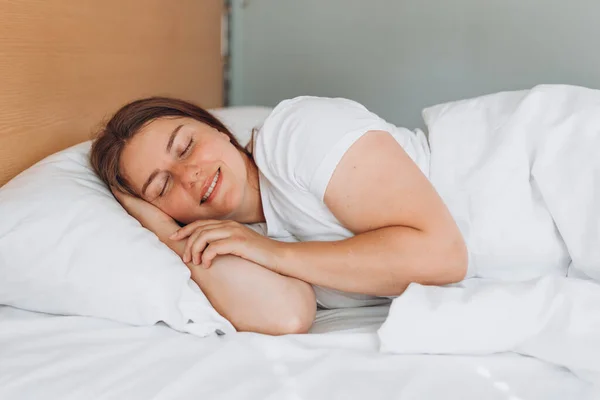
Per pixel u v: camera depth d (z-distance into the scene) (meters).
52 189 0.95
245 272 0.93
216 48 2.46
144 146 1.01
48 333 0.84
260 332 0.92
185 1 2.01
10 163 1.03
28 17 1.07
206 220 0.99
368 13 2.36
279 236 1.10
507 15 2.09
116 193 1.06
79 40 1.26
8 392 0.70
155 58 1.74
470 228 1.01
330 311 1.06
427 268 0.90
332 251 0.93
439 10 2.21
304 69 2.53
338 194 0.92
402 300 0.83
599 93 1.04
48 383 0.72
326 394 0.72
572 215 0.96
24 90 1.06
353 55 2.42
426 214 0.90
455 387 0.74
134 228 0.94
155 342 0.83
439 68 2.26
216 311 0.93
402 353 0.82
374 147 0.91
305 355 0.82
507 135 1.04
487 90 2.19
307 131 0.94
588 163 0.97
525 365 0.80
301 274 0.94
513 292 0.84
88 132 1.33
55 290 0.87
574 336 0.78
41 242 0.88
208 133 1.04
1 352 0.78
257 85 2.62
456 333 0.81
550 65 2.06
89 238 0.89
